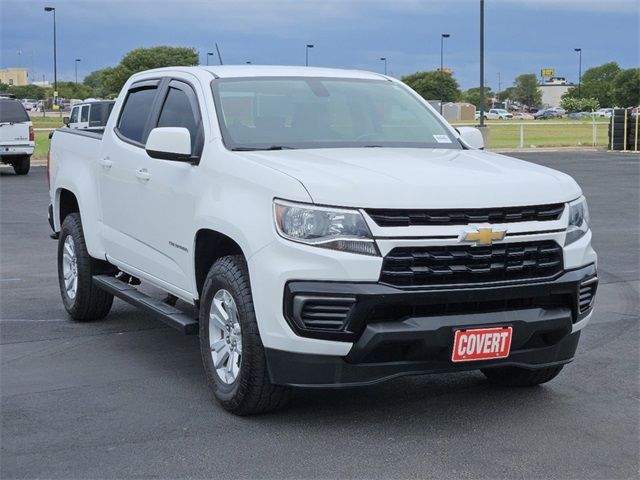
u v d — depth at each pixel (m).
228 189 5.44
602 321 7.99
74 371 6.41
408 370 4.90
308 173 5.08
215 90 6.25
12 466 4.62
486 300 4.91
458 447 4.89
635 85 123.31
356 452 4.80
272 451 4.82
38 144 37.59
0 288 9.56
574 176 24.48
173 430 5.15
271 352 4.99
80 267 7.72
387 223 4.80
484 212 4.95
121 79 95.81
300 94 6.46
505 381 6.01
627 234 13.73
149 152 5.93
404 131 6.47
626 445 4.94
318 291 4.78
